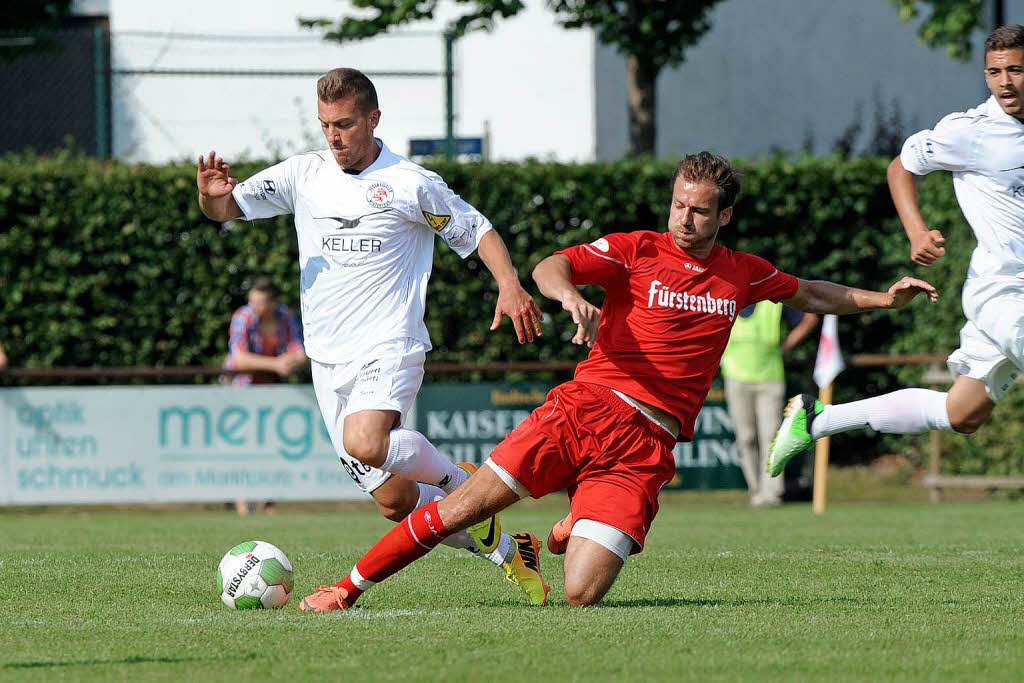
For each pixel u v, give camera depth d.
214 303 51.84
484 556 20.55
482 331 52.78
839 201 54.09
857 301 20.77
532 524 39.91
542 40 67.12
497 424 47.28
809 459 51.06
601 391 19.55
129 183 51.38
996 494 52.38
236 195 21.78
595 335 18.02
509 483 19.28
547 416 19.53
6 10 68.44
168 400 45.56
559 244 52.72
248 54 62.16
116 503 46.03
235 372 46.75
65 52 62.75
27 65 63.19
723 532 36.44
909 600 21.17
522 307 18.94
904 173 23.22
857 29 71.75
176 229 51.53
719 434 48.12
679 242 19.70
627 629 17.45
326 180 21.55
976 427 23.95
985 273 23.06
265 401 45.69
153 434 45.53
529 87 67.31
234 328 47.34
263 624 18.22
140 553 29.80
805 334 48.50
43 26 68.75
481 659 15.33
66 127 63.34
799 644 16.41
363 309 21.27
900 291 20.55
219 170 21.55
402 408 21.09
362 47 61.59
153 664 15.19
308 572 25.50
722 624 17.97
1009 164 22.55
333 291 21.38
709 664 15.01
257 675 14.42
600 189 52.62
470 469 21.94
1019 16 73.12
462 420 47.12
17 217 51.16
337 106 20.89
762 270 20.41
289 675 14.40
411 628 17.64
